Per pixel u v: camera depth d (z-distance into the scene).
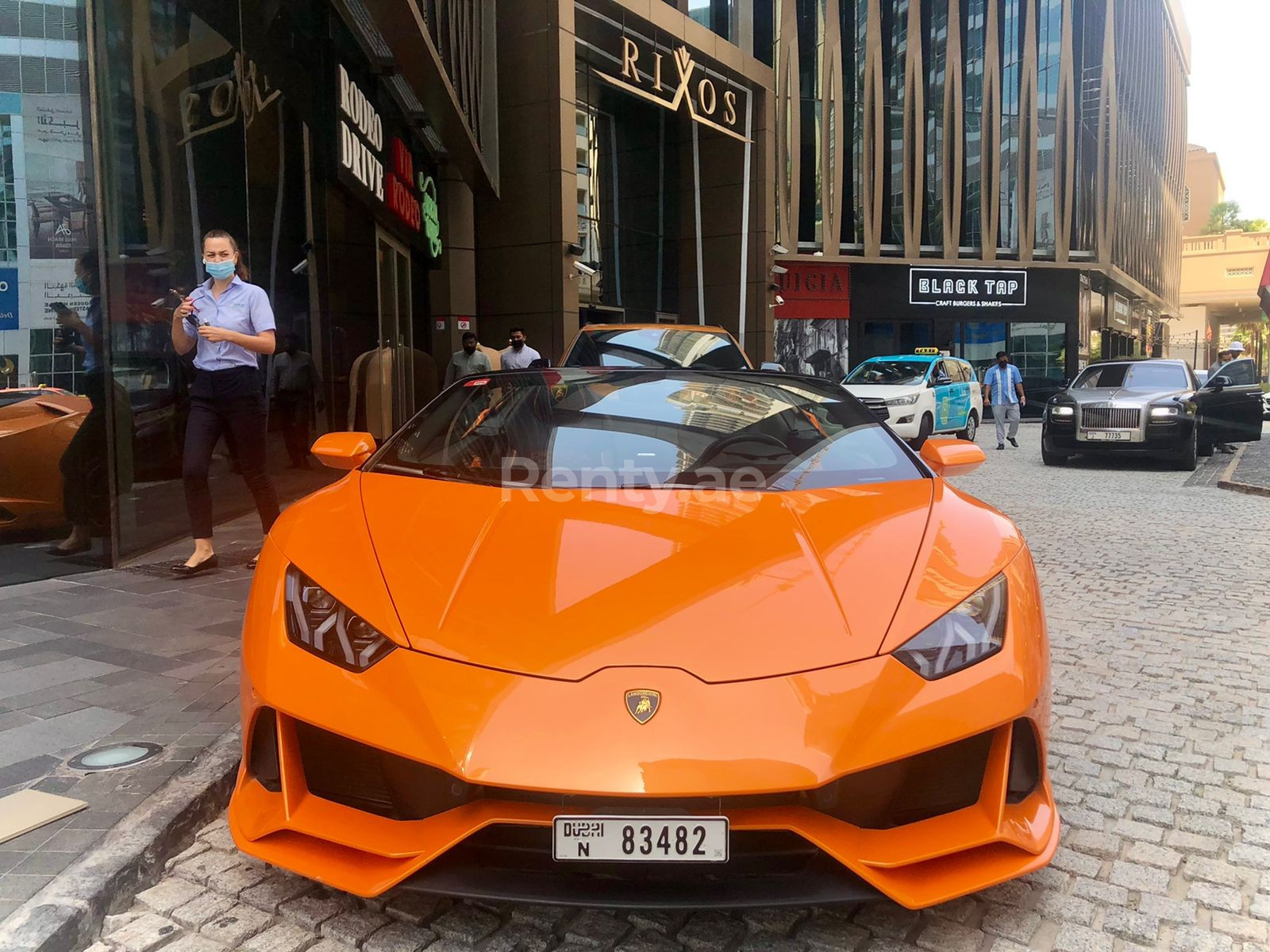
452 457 2.79
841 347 26.30
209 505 4.91
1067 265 28.73
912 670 1.81
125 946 1.86
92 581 4.70
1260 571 5.68
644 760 1.62
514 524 2.24
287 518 2.48
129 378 5.24
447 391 3.38
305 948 1.86
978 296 27.56
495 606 1.89
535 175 14.88
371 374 9.74
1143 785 2.69
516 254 15.09
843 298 26.12
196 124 6.06
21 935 1.76
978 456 3.00
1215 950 1.89
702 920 1.98
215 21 6.29
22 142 4.65
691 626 1.83
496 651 1.78
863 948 1.89
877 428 3.09
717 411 3.06
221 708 2.96
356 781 1.87
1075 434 11.90
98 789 2.38
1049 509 8.34
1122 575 5.57
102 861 2.02
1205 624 4.47
